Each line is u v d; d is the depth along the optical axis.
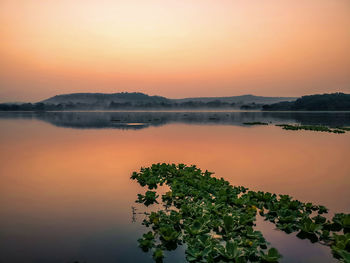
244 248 4.12
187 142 15.66
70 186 7.14
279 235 4.65
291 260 3.88
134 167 9.23
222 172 8.59
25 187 7.04
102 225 4.91
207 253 3.94
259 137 18.36
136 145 14.37
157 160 10.40
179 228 4.89
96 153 11.88
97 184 7.34
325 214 5.47
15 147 13.59
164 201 6.17
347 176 8.13
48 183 7.39
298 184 7.38
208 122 37.41
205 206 5.71
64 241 4.33
